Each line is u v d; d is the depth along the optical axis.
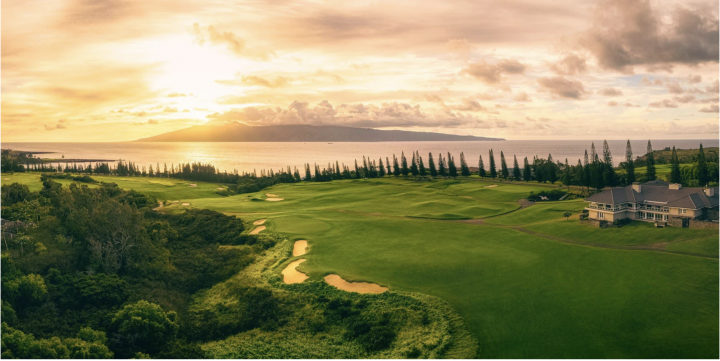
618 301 56.84
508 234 87.62
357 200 139.25
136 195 135.75
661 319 52.22
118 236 81.62
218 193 178.50
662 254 68.44
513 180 174.00
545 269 68.38
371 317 57.97
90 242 77.69
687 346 46.84
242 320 61.06
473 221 102.38
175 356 51.91
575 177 154.00
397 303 60.25
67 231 84.44
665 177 138.75
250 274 74.44
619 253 70.75
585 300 57.91
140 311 56.38
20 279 60.59
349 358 50.97
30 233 81.31
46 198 112.44
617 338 49.69
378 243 86.25
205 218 109.94
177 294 70.62
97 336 52.84
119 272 76.56
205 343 56.66
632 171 134.75
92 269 73.25
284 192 163.75
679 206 79.25
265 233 96.44
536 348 49.03
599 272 65.31
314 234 93.94
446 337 52.00
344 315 59.34
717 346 46.34
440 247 81.81
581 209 101.50
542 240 81.75
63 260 72.44
